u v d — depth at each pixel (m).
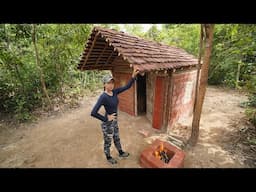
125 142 4.48
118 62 5.91
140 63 3.29
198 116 3.93
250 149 3.94
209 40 3.31
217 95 9.49
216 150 3.98
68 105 7.68
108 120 3.18
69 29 6.59
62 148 4.27
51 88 7.88
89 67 5.43
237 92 10.02
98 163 3.61
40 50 7.20
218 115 6.30
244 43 4.01
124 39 4.30
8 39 6.05
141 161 3.50
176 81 4.86
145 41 5.73
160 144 3.73
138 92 6.43
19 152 4.16
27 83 6.86
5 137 4.98
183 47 14.25
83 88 10.23
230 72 9.96
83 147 4.29
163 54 5.14
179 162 3.13
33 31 5.67
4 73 6.61
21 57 6.64
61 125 5.72
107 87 2.95
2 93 6.72
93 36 4.04
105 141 3.34
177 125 5.46
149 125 5.49
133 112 6.18
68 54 7.77
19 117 5.97
